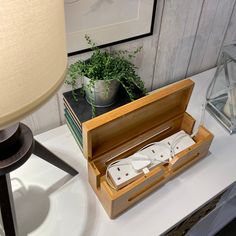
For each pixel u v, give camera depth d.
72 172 0.78
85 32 0.75
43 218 0.69
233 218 1.33
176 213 0.72
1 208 0.56
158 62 1.02
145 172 0.71
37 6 0.32
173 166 0.75
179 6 0.89
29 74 0.35
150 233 0.68
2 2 0.28
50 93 0.41
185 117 0.85
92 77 0.72
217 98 1.01
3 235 0.65
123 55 0.89
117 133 0.74
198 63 1.17
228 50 0.92
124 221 0.70
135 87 0.81
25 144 0.57
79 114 0.77
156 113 0.78
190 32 1.00
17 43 0.32
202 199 0.75
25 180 0.77
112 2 0.73
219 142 0.90
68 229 0.68
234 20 1.11
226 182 0.79
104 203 0.70
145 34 0.87
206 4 0.95
